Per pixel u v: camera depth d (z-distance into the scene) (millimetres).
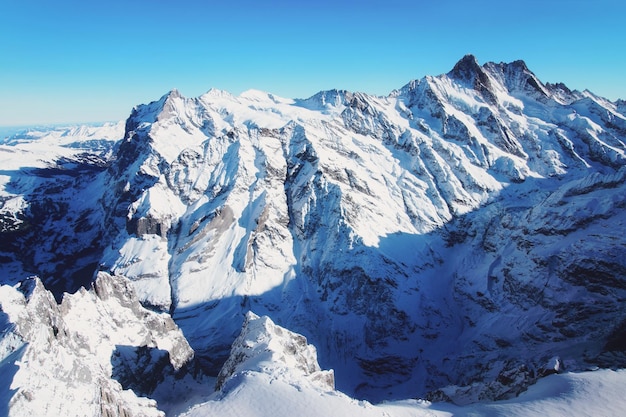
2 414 38938
